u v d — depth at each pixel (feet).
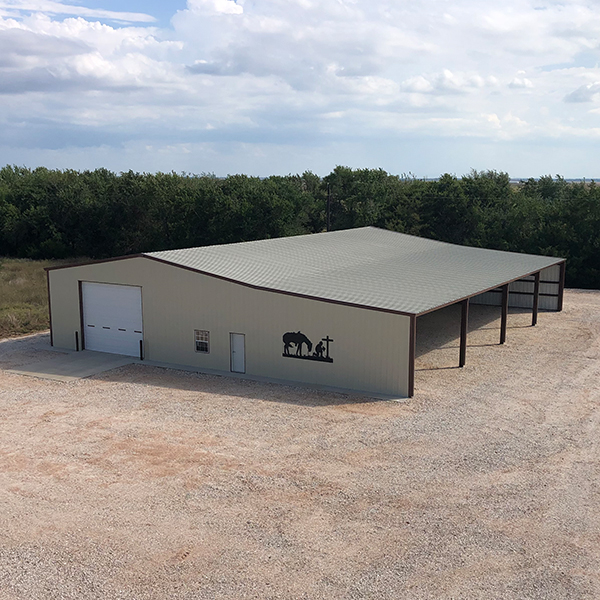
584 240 144.25
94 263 75.31
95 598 27.94
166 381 63.87
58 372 67.56
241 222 181.47
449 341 82.23
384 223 193.16
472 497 37.29
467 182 182.91
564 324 93.56
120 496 37.83
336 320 60.90
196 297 69.00
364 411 53.62
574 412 53.31
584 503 36.58
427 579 29.09
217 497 37.60
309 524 34.30
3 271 145.28
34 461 43.14
